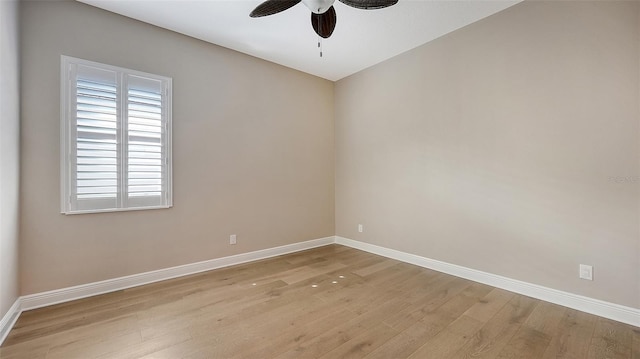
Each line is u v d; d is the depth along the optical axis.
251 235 3.58
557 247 2.37
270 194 3.76
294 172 4.03
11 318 2.02
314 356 1.69
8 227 1.98
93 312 2.22
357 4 1.84
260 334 1.92
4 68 1.89
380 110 3.86
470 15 2.73
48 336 1.89
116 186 2.62
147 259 2.81
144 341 1.84
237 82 3.44
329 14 2.06
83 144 2.47
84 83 2.47
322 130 4.38
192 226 3.10
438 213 3.21
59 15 2.37
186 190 3.05
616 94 2.09
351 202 4.31
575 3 2.26
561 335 1.91
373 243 3.98
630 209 2.05
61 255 2.39
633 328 1.99
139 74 2.74
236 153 3.43
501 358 1.68
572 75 2.28
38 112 2.28
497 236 2.73
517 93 2.58
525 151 2.54
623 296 2.08
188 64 3.06
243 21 2.78
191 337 1.89
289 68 3.96
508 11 2.62
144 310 2.26
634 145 2.03
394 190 3.69
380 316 2.17
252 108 3.57
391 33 3.06
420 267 3.35
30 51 2.25
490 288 2.71
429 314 2.21
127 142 2.68
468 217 2.95
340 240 4.50
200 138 3.14
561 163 2.34
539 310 2.26
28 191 2.25
